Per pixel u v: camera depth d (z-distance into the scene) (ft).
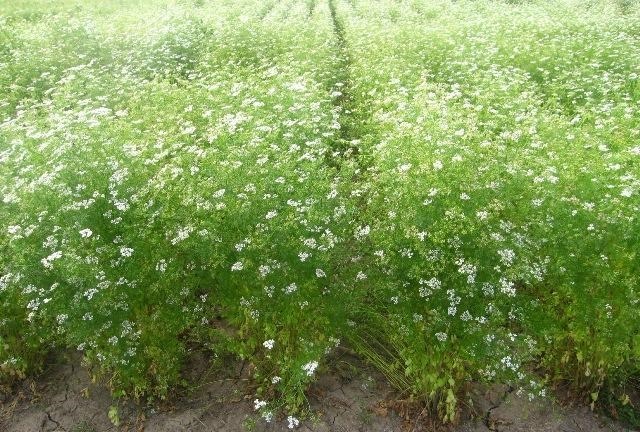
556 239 16.51
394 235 16.51
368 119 30.35
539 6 76.43
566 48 43.16
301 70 38.34
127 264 16.29
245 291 16.67
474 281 14.65
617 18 61.67
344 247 17.38
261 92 29.68
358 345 18.93
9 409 18.25
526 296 16.43
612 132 26.08
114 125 24.82
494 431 17.47
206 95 30.42
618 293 15.52
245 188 17.75
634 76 35.09
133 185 18.61
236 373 19.40
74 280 15.16
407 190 17.44
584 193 17.84
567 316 16.81
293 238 16.11
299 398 17.53
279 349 17.76
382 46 45.88
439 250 15.28
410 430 17.40
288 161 20.11
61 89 31.96
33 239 16.71
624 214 16.20
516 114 27.81
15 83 37.35
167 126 27.32
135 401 18.25
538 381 18.04
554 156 21.89
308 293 16.16
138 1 87.40
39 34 47.21
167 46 44.01
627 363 17.72
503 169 18.97
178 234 16.62
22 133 24.04
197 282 17.42
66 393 18.75
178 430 17.47
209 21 55.93
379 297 17.06
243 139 22.11
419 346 15.97
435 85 34.35
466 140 22.76
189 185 18.40
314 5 92.84
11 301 16.96
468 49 42.68
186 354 19.47
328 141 27.30
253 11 72.13
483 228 16.10
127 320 16.07
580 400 18.33
